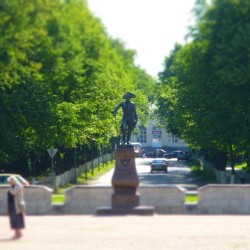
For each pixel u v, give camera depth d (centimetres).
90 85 5094
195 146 9756
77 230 3975
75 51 3709
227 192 4878
